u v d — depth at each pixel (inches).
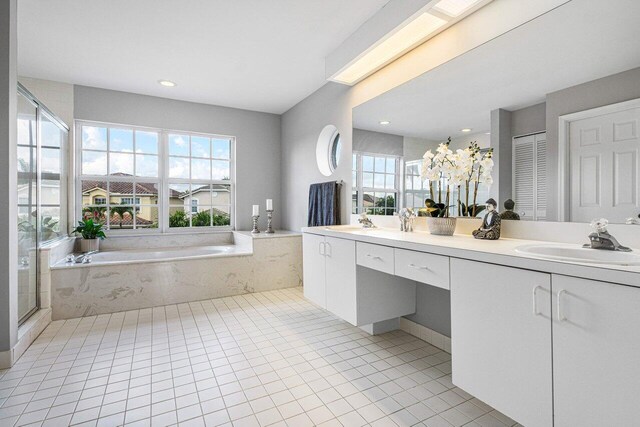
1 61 75.2
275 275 149.2
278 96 158.6
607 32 52.0
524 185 64.6
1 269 75.6
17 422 56.5
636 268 35.9
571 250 52.9
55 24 94.9
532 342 44.1
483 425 56.4
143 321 107.0
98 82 140.1
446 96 81.3
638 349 33.9
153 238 159.8
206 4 85.7
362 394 65.6
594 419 37.7
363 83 114.5
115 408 60.6
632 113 49.1
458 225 79.9
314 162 151.8
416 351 85.5
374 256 76.7
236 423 56.7
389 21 83.0
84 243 140.6
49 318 104.2
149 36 102.0
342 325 104.1
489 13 70.6
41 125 107.3
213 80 138.3
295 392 66.3
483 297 50.9
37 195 103.0
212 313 115.4
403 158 96.1
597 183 53.6
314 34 100.8
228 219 183.0
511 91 66.3
